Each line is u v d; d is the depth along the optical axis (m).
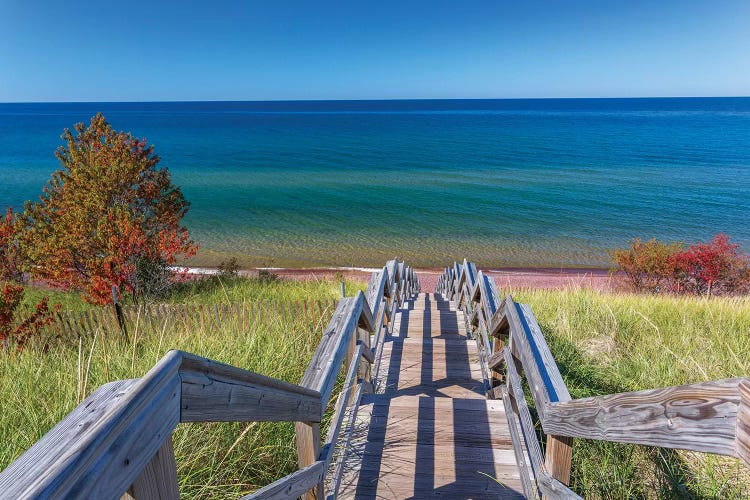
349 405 4.11
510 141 106.69
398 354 6.37
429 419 4.12
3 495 0.79
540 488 2.60
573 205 43.50
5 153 84.12
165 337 6.67
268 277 18.06
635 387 5.05
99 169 14.41
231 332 6.30
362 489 3.27
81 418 1.03
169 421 1.16
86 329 8.16
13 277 17.94
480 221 38.19
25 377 4.69
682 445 1.35
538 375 2.68
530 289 15.02
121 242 13.51
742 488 3.28
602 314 8.20
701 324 7.65
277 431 3.63
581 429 2.05
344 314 3.61
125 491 0.97
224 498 2.93
